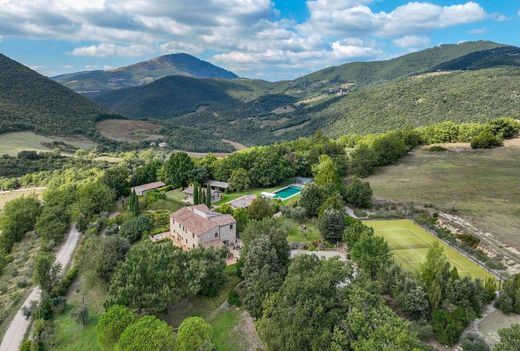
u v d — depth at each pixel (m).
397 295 44.62
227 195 107.56
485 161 123.81
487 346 36.97
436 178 109.38
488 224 72.44
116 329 41.44
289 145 157.75
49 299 55.00
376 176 118.12
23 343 48.97
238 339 44.97
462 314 40.44
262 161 117.38
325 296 37.31
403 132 153.88
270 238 54.97
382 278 48.09
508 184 98.19
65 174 145.38
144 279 49.31
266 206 78.19
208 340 41.06
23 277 69.94
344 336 33.22
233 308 51.16
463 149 142.50
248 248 55.41
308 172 130.38
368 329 32.62
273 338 38.94
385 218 80.62
